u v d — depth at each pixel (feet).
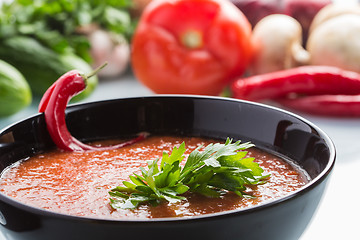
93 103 1.48
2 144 1.34
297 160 1.37
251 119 1.44
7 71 1.90
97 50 2.15
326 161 1.29
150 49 2.05
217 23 2.03
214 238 0.99
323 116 1.98
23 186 1.28
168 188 1.17
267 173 1.33
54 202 1.20
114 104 1.49
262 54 2.07
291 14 2.20
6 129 1.36
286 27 2.07
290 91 1.99
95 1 2.19
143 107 1.50
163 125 1.50
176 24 2.04
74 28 2.14
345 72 1.98
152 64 2.06
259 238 1.04
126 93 2.11
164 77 2.06
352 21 2.05
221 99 1.48
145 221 0.95
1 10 2.17
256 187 1.28
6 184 1.29
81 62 2.08
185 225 0.96
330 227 1.53
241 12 2.20
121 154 1.40
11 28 2.07
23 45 2.05
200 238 0.98
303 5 2.20
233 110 1.46
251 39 2.09
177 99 1.49
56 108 1.41
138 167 1.34
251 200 1.20
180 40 2.06
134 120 1.50
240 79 2.06
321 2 2.21
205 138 1.47
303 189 1.05
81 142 1.47
